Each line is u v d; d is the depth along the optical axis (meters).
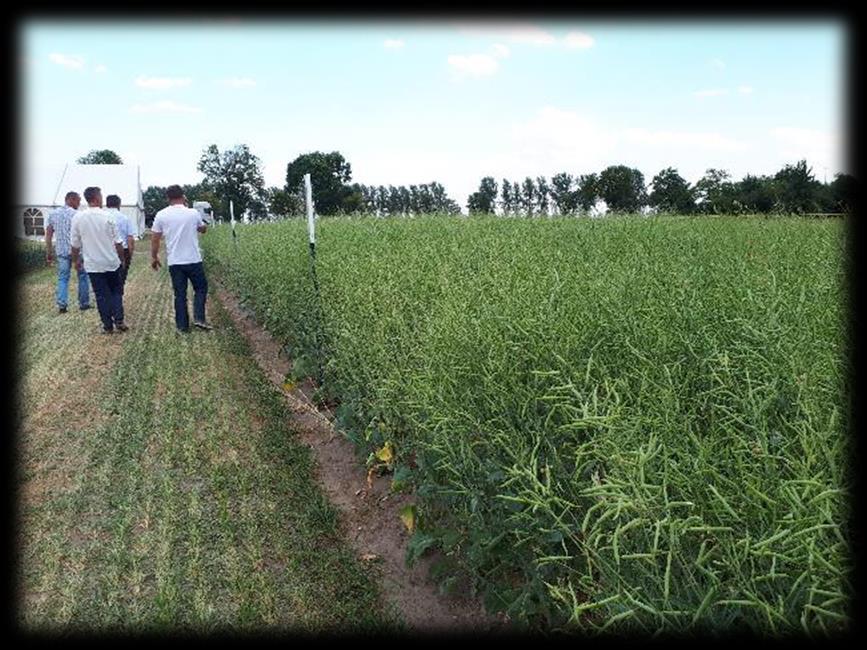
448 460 3.31
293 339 7.84
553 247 6.84
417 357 4.14
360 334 4.97
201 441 5.55
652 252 6.17
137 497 4.61
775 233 7.48
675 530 1.92
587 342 3.30
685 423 2.40
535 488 2.38
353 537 4.09
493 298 4.17
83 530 4.23
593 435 2.67
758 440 2.19
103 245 9.66
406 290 5.17
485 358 3.44
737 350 3.02
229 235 17.83
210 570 3.75
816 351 2.68
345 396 5.19
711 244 6.90
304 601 3.44
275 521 4.22
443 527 3.52
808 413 2.20
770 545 1.88
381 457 4.25
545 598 2.63
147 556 3.90
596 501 2.51
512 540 2.90
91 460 5.26
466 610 3.32
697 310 3.43
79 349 9.03
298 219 14.28
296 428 5.85
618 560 1.93
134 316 11.70
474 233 8.47
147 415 6.25
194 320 10.59
